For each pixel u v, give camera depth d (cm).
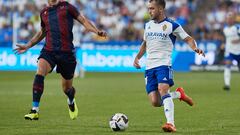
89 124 3409
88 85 6750
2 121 3538
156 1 3102
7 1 11000
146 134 2939
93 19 10950
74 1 10400
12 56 9500
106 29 10762
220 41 9512
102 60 9481
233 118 3719
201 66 9525
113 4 11300
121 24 10844
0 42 9594
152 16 3120
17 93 5666
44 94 5538
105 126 3309
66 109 4269
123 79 7812
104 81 7425
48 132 3030
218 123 3456
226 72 6197
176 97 3419
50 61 3403
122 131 3072
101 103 4719
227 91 5962
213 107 4394
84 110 4219
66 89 3612
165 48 3120
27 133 2986
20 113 4000
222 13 10694
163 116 3850
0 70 9469
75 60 3509
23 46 3538
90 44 9512
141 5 11269
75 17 3422
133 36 10581
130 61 9406
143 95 5431
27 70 9425
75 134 2955
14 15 9794
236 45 6347
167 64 3106
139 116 3856
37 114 3338
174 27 3108
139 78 8006
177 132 3030
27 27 10588
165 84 3062
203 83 7075
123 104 4631
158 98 3209
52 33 3416
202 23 10444
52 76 8381
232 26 6444
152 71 3145
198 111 4125
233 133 3008
